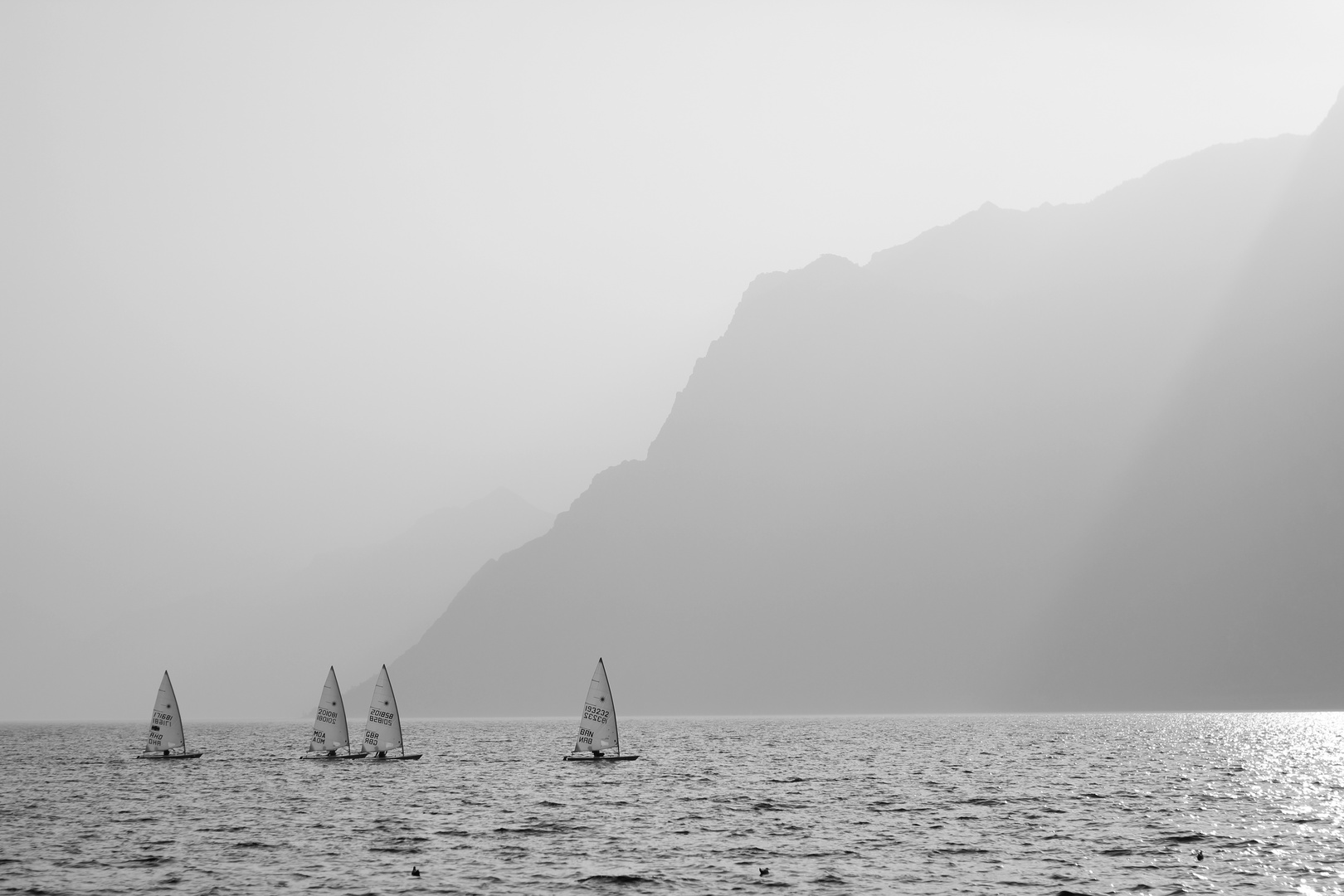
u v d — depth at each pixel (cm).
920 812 15338
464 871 11381
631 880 10862
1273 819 14350
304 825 14612
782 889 10406
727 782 19800
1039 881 10619
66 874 11544
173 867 11844
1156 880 10575
